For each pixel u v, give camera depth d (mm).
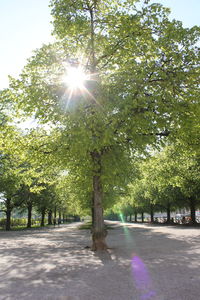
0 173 30547
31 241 18406
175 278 6793
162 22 12984
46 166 16172
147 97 11406
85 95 12125
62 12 14844
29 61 14211
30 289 6082
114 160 12352
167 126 11812
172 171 30750
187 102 12016
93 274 7520
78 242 17391
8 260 10125
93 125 10789
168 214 47719
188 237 18484
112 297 5426
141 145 12367
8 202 37938
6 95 14031
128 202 66125
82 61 15445
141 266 8469
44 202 46344
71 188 27625
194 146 14367
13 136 14164
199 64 12273
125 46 13586
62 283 6574
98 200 13180
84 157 13164
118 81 11953
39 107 12461
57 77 13875
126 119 10961
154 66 12094
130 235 22641
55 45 15148
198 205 41969
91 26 14938
